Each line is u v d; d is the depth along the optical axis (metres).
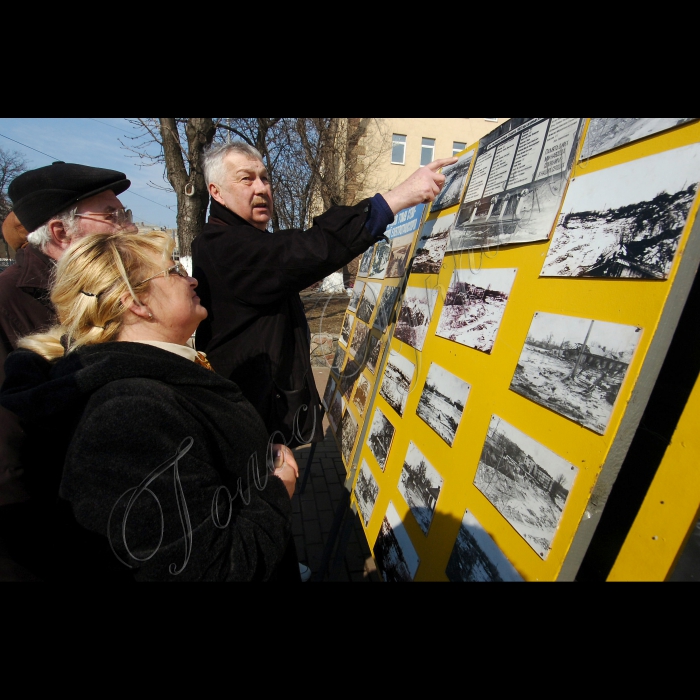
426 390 1.26
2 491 0.86
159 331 0.88
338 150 9.12
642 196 0.64
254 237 1.26
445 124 13.09
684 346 0.70
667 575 0.62
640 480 0.74
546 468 0.72
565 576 0.64
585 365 0.68
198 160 5.43
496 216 1.08
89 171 1.31
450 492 1.01
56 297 0.80
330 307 7.59
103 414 0.66
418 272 1.57
